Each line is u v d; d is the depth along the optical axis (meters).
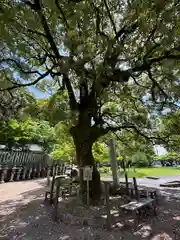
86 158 5.34
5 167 8.70
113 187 6.54
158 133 6.59
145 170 16.58
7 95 7.75
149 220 4.21
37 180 9.64
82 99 5.47
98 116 5.87
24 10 3.46
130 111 6.82
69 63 3.75
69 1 3.34
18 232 3.58
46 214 4.39
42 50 5.33
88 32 3.72
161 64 4.36
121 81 4.35
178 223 4.06
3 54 4.80
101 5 3.99
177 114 6.25
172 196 6.58
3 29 3.43
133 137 7.48
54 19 3.80
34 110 4.29
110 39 3.81
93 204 5.01
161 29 3.41
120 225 3.85
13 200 5.84
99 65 3.84
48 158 12.12
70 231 3.58
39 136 11.81
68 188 6.15
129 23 4.03
